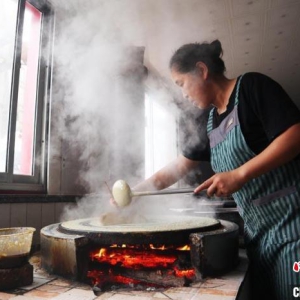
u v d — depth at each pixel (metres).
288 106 1.14
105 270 1.15
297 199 1.21
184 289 0.97
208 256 1.08
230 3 2.97
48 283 1.05
